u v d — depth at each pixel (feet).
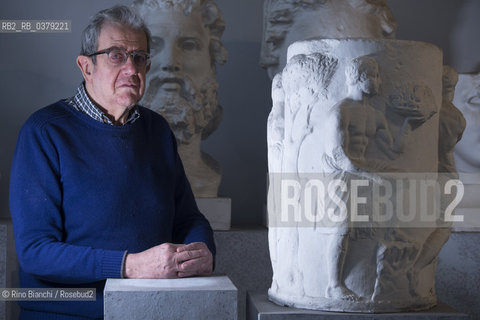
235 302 5.90
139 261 6.65
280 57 12.17
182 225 8.14
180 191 8.28
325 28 11.75
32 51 13.15
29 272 6.93
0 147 13.00
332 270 7.71
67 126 7.36
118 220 7.29
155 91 11.66
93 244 7.25
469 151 13.12
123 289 5.86
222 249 11.34
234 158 13.78
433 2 14.43
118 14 7.40
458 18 14.52
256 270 11.40
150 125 8.00
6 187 12.97
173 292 5.84
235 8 13.79
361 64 7.61
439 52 8.25
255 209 13.79
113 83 7.27
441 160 8.72
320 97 7.82
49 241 6.91
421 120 7.84
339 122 7.51
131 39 7.31
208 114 12.07
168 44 11.57
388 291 7.75
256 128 13.87
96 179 7.26
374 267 7.73
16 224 7.06
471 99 13.20
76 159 7.24
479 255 11.44
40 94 13.17
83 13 13.30
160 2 11.72
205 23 12.07
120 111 7.50
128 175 7.40
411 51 7.89
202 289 5.90
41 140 7.23
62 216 7.26
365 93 7.64
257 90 13.85
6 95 13.06
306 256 7.92
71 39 13.26
